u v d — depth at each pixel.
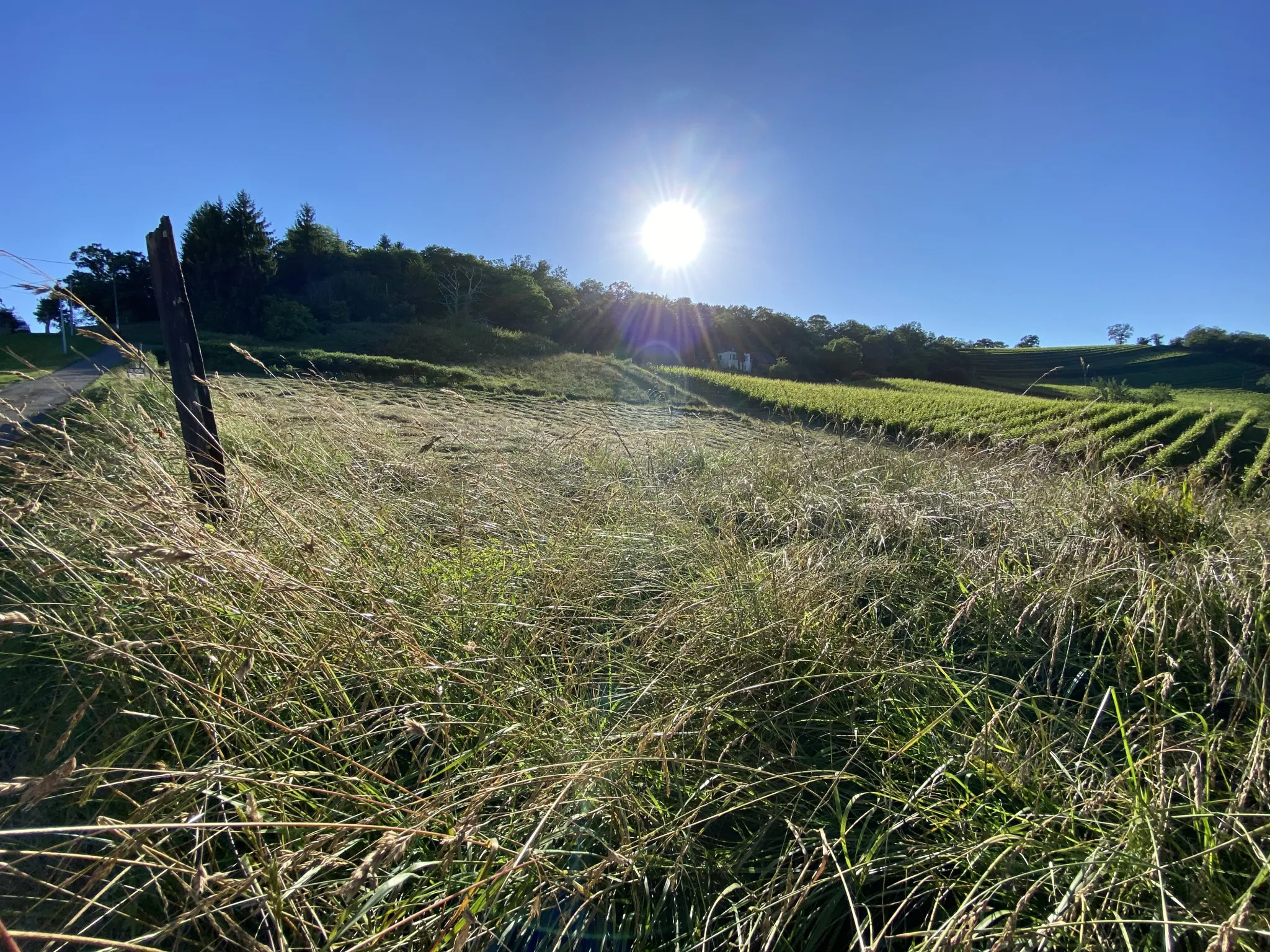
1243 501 4.02
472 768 1.61
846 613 2.39
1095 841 1.35
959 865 1.38
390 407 6.94
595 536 3.07
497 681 1.90
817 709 1.86
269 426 3.64
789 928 1.27
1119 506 3.12
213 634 1.78
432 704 1.68
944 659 2.18
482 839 1.15
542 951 1.23
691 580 2.76
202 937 1.23
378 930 1.22
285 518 2.25
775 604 2.23
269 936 1.15
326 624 1.87
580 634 2.37
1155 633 2.05
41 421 4.68
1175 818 1.36
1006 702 1.86
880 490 3.83
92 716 1.73
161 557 1.59
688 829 1.46
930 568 2.83
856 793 1.61
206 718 1.60
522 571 2.68
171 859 1.16
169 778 1.34
